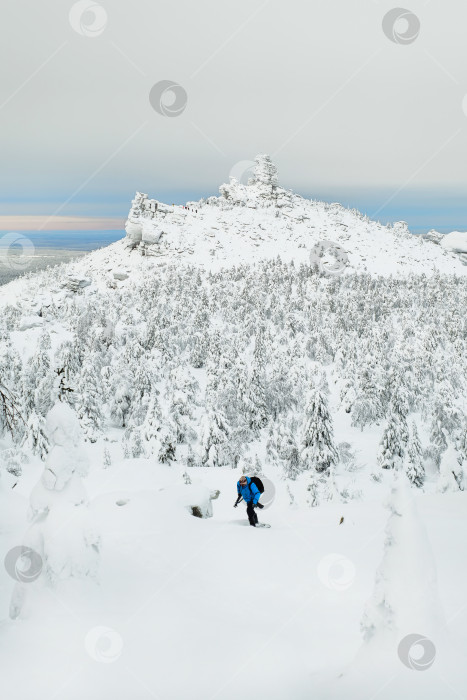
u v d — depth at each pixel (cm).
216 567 873
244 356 11069
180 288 17362
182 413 6341
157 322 11644
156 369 8856
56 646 548
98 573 740
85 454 677
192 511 1328
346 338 10962
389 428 5550
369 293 15850
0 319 11562
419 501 1348
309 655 562
